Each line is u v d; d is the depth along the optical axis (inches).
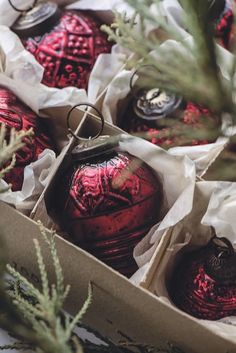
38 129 23.3
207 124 15.3
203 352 19.4
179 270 21.6
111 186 20.6
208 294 20.7
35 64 24.8
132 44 15.7
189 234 21.8
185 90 14.9
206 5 14.2
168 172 21.6
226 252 20.8
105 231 20.9
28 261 21.5
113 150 21.3
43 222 21.5
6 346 19.3
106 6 26.0
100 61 25.1
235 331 20.1
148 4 16.6
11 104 23.2
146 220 21.1
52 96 23.9
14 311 15.3
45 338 14.7
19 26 25.5
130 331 20.9
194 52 14.5
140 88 24.1
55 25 25.3
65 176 21.4
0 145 17.7
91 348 19.7
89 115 22.3
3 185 21.1
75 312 22.2
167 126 23.2
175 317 18.7
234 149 20.8
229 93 14.5
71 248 19.6
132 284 19.0
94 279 19.7
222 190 21.0
